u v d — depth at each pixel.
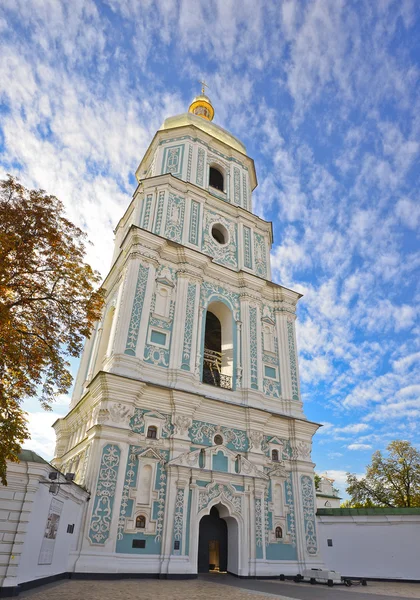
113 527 16.22
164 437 19.16
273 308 27.91
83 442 19.53
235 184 31.41
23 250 12.16
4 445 10.43
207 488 19.09
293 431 23.39
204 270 25.50
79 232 13.57
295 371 26.02
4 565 10.45
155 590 12.94
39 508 11.83
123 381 18.72
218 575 18.77
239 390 23.09
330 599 13.01
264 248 30.34
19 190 12.76
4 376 12.39
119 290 23.73
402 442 38.41
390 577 21.05
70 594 11.09
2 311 11.09
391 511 22.34
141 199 27.41
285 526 20.88
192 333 22.73
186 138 30.70
